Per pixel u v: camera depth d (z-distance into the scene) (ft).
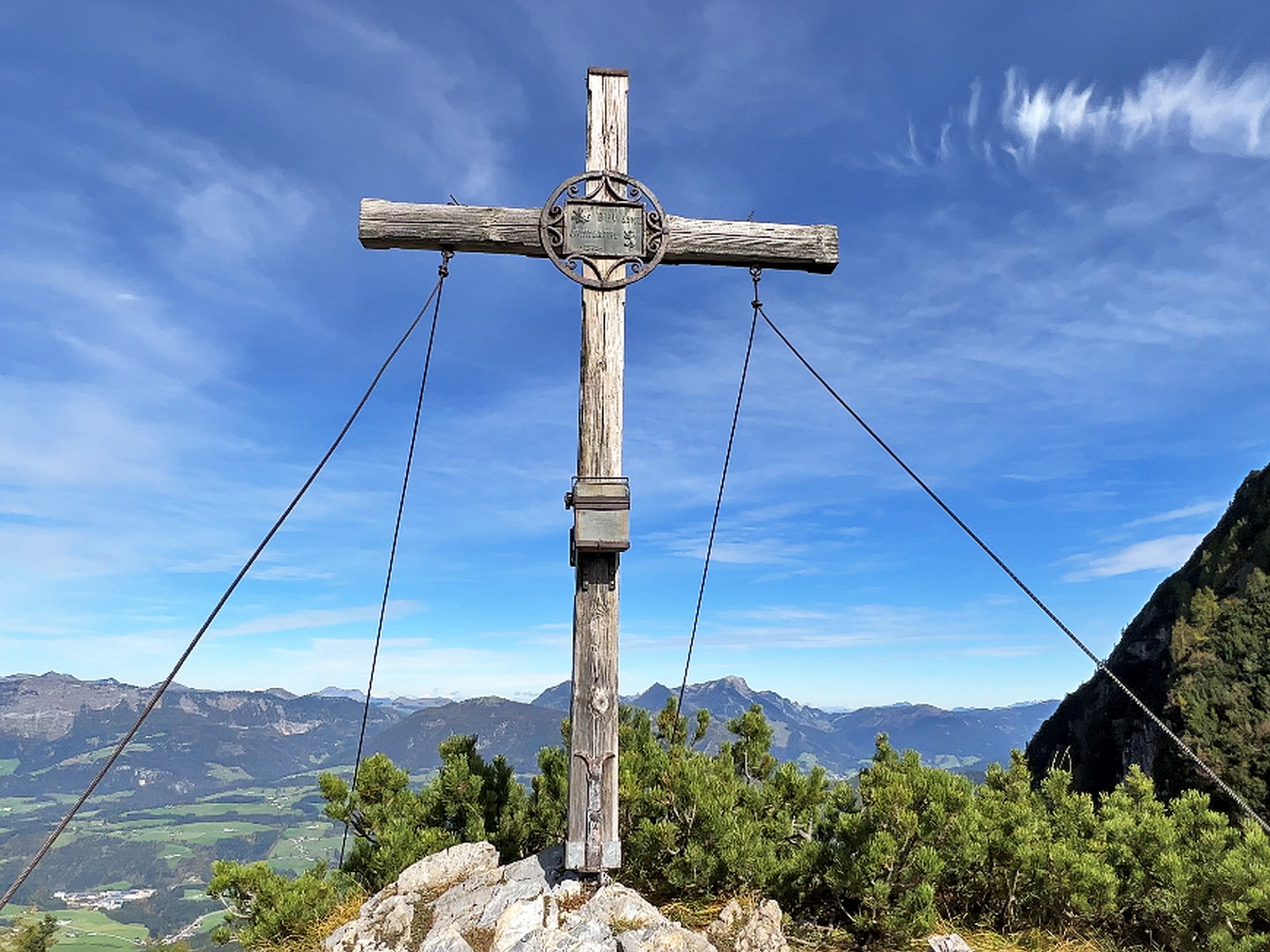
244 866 22.07
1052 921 21.16
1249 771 146.51
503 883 18.78
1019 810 22.66
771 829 23.32
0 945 66.80
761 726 30.48
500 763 26.50
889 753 26.27
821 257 21.33
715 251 20.90
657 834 21.04
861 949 19.11
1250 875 18.40
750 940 17.16
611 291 20.16
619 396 19.58
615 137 20.97
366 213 19.88
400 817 24.30
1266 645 168.25
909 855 19.92
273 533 17.16
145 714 15.66
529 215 20.42
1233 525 220.23
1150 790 24.04
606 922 16.51
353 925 18.21
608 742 18.22
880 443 20.26
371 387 18.80
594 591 18.79
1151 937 20.43
